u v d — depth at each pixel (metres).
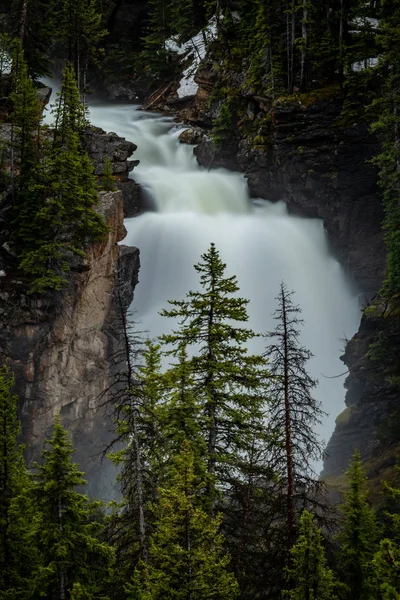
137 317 65.69
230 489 24.16
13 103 59.47
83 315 50.50
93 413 50.97
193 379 24.89
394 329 50.50
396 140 51.91
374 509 34.62
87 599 20.62
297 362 24.23
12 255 48.72
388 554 18.23
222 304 25.34
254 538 23.33
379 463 42.31
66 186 48.50
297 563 20.44
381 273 66.88
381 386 48.53
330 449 49.22
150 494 23.91
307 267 70.75
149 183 75.38
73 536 20.98
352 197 69.56
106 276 52.97
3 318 47.22
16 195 51.69
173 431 23.98
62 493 21.09
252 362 24.94
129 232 68.19
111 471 52.38
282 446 23.75
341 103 70.56
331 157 70.44
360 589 24.12
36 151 54.38
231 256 69.88
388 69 65.38
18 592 20.53
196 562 17.70
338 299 69.69
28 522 21.69
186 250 69.06
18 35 67.06
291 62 73.31
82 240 49.81
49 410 47.88
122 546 22.83
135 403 24.27
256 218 74.50
